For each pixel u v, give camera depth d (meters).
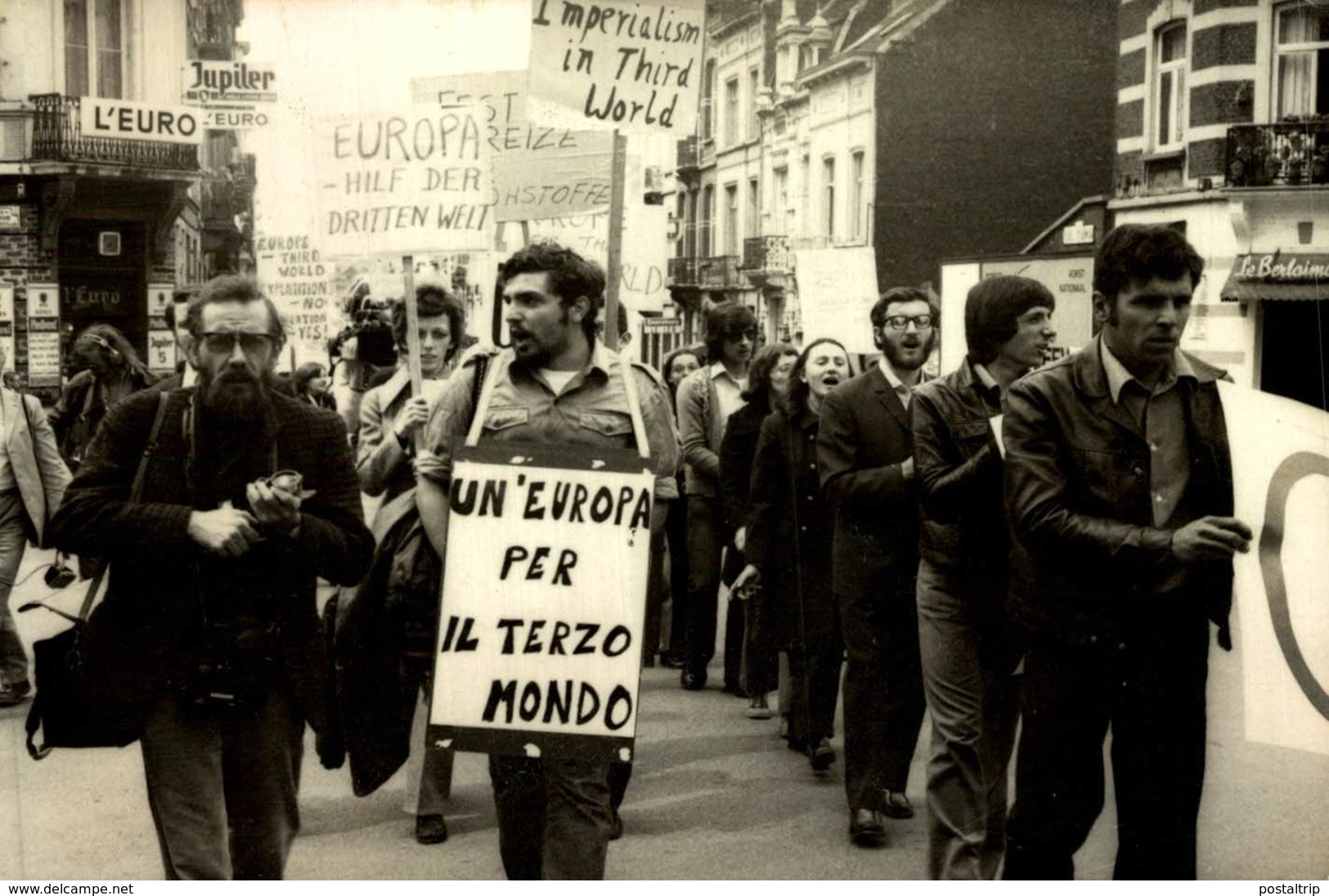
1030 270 6.47
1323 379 8.99
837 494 5.09
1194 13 9.09
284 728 3.73
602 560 3.99
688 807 5.76
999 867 4.62
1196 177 8.90
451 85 7.77
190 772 3.63
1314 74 9.36
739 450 7.07
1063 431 3.60
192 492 3.65
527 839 4.16
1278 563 4.07
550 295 4.03
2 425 7.35
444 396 4.31
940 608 4.48
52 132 13.77
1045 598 3.63
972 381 4.52
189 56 14.04
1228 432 3.73
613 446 4.11
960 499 4.41
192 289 5.06
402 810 5.75
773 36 8.41
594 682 3.97
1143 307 3.50
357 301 6.91
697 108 5.88
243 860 3.74
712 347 7.92
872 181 7.77
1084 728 3.62
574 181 6.87
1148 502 3.56
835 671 6.22
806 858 5.11
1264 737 4.11
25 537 7.50
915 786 6.13
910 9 7.78
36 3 13.52
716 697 7.83
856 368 6.67
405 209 5.81
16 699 7.57
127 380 7.85
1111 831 5.51
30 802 5.82
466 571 3.95
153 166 14.11
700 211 8.84
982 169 7.86
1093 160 8.12
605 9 5.80
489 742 3.94
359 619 4.87
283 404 3.77
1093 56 8.07
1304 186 9.02
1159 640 3.56
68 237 14.26
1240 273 9.12
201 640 3.62
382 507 5.11
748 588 6.42
